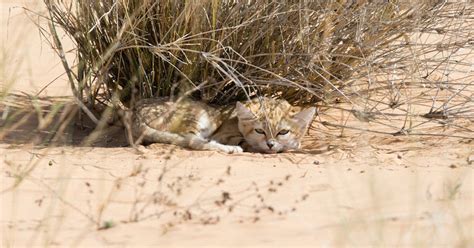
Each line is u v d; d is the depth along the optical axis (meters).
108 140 18.42
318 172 15.53
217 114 18.33
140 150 17.06
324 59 18.48
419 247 11.20
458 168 15.67
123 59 18.97
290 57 18.42
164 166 15.70
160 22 18.23
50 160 16.16
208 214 13.10
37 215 13.11
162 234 12.20
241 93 18.88
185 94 17.50
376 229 11.76
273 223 12.60
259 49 18.45
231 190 14.34
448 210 12.87
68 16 19.45
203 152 17.11
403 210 12.94
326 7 18.09
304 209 13.27
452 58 23.12
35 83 23.14
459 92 20.39
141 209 13.30
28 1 32.75
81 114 19.20
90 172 15.39
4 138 18.14
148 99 18.31
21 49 26.45
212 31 17.56
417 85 20.45
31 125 19.27
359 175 15.28
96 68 17.97
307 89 18.14
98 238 12.05
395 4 18.75
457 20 19.61
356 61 19.03
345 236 11.34
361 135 18.66
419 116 20.08
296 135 18.17
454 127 19.41
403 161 16.39
